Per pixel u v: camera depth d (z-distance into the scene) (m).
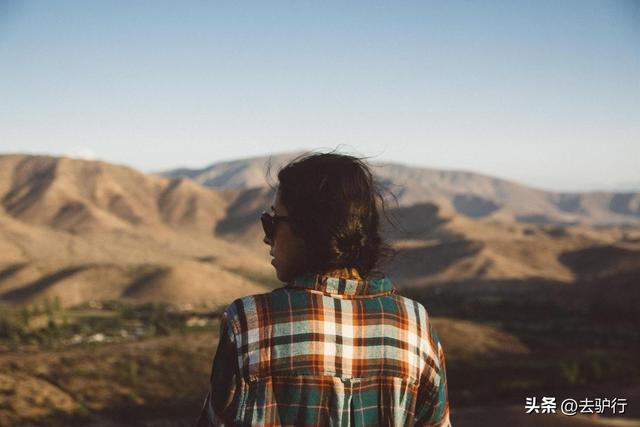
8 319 131.25
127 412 58.72
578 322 131.75
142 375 69.81
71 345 108.31
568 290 174.62
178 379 69.38
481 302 159.25
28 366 71.44
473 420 40.12
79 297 192.12
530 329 117.88
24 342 113.94
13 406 57.66
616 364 70.12
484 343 91.38
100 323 141.00
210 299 191.12
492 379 67.62
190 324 136.62
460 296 176.00
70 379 67.50
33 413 56.53
